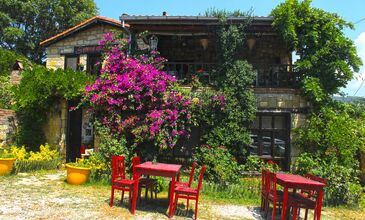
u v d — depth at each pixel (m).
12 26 24.75
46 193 8.20
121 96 11.03
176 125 11.01
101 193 8.57
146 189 8.08
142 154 11.02
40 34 26.53
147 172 7.06
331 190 9.05
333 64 11.13
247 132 11.50
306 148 11.43
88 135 13.30
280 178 7.16
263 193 7.92
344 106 11.73
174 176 6.97
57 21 26.34
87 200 7.79
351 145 10.65
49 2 25.25
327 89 11.45
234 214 7.60
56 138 13.07
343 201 9.05
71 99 12.70
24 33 24.75
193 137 12.06
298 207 6.95
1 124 12.01
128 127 10.85
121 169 7.87
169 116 10.88
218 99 11.24
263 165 10.66
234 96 11.44
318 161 10.70
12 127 12.48
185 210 7.57
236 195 9.16
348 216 8.13
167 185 9.31
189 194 7.07
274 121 11.98
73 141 13.36
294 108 11.78
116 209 7.20
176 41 14.20
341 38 11.20
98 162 9.92
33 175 10.31
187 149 12.05
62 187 8.96
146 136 10.69
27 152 12.26
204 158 10.49
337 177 9.18
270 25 11.80
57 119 13.12
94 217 6.52
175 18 11.68
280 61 14.04
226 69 11.79
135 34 12.50
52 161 11.61
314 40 11.22
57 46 15.09
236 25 11.79
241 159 11.48
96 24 14.38
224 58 11.79
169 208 7.06
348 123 11.03
